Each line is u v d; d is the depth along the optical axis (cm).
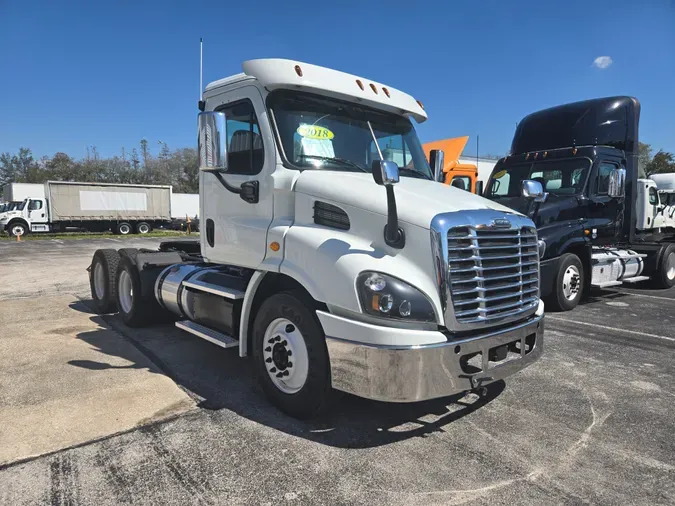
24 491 291
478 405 429
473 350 347
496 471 321
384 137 484
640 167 1228
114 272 736
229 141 468
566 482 310
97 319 739
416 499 289
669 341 641
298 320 378
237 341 450
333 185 388
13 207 3409
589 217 887
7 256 1853
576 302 848
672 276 1107
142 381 471
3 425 374
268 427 379
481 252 356
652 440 369
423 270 340
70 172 8562
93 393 439
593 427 389
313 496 290
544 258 813
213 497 288
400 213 352
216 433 367
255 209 442
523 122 1077
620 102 957
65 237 3334
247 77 445
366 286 335
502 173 1032
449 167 1609
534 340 404
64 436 359
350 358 339
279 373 400
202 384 467
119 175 8769
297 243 385
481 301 352
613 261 977
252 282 426
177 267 608
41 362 525
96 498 286
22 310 805
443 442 359
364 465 325
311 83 429
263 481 305
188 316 547
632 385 482
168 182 8881
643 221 1199
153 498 287
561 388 471
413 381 324
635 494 298
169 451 340
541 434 375
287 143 424
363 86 472
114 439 355
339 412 408
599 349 602
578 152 920
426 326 336
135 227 3831
